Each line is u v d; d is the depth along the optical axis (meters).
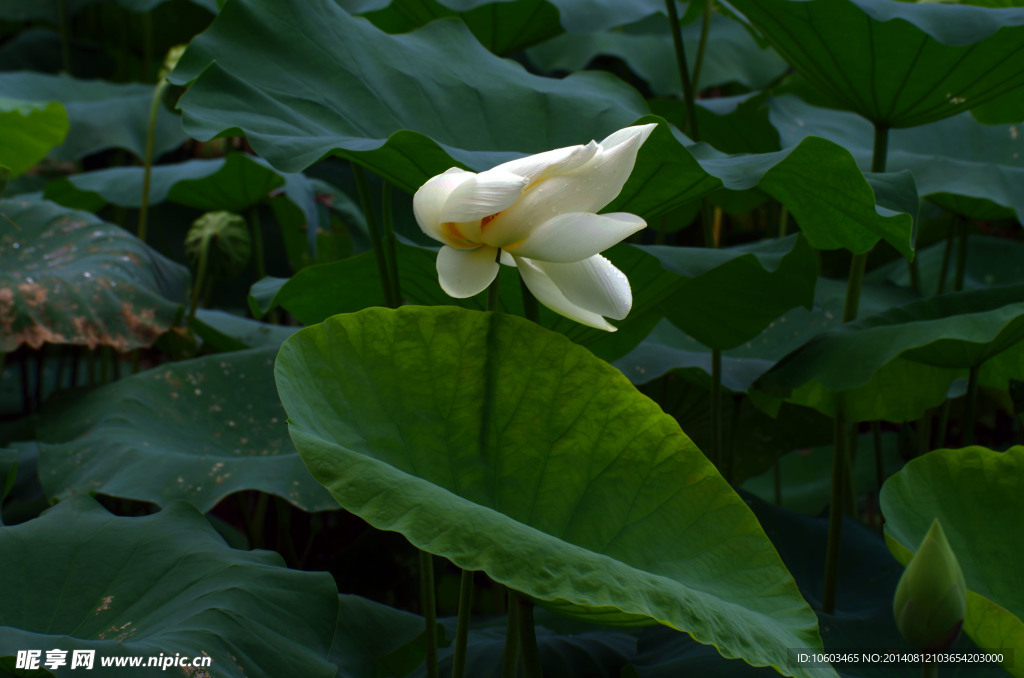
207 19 7.84
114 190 4.86
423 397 2.94
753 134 4.59
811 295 3.35
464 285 2.85
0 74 5.74
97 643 2.86
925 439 4.04
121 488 3.30
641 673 3.16
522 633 3.01
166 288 3.91
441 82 3.28
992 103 3.56
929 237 5.60
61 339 3.48
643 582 2.84
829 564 3.31
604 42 6.22
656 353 3.76
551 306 2.89
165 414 3.52
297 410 2.86
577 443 2.94
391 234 3.19
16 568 3.01
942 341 3.21
